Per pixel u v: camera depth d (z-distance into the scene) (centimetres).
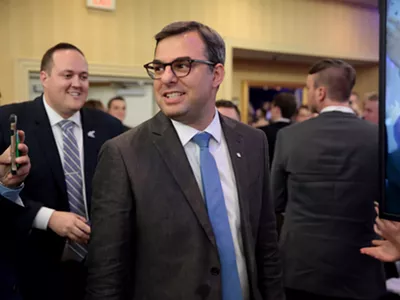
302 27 471
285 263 195
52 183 171
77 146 184
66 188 175
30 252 164
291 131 200
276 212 209
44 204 168
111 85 388
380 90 102
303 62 541
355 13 504
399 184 100
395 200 101
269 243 133
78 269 173
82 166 182
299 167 192
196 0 415
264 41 450
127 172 111
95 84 383
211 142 122
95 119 196
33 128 173
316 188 186
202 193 114
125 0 384
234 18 434
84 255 174
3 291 139
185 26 113
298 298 195
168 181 110
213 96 120
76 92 178
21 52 343
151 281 109
